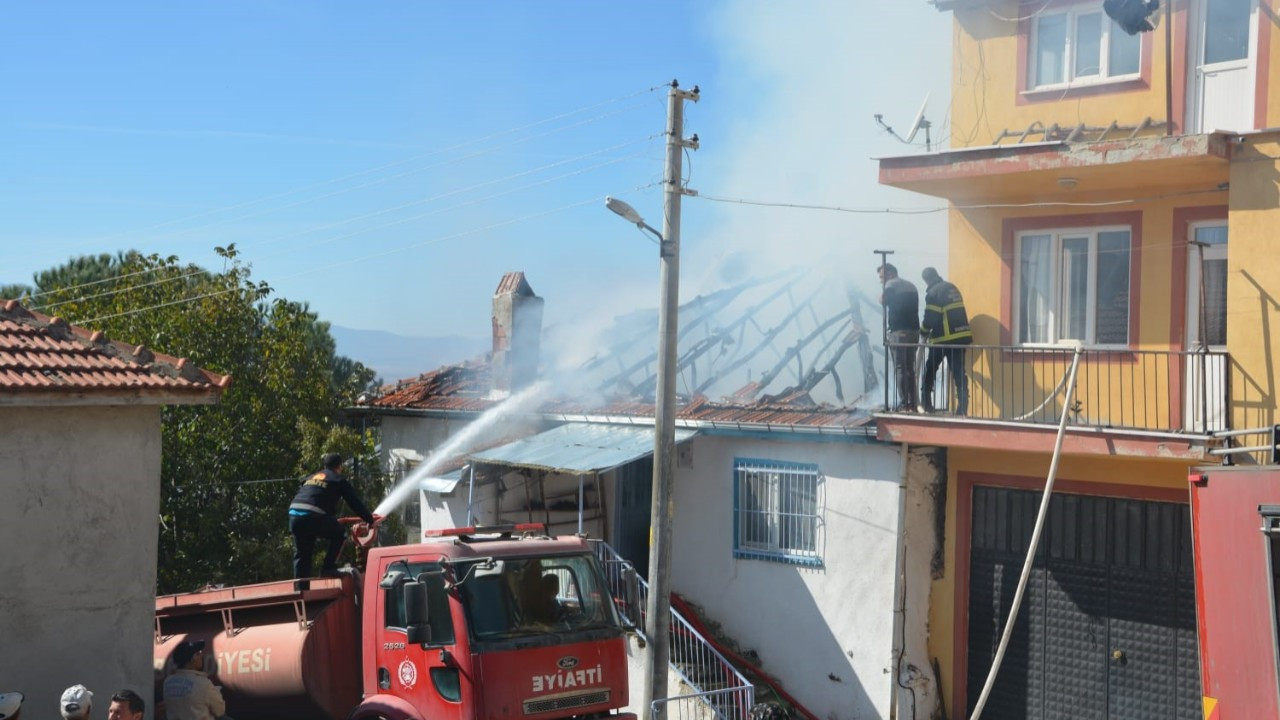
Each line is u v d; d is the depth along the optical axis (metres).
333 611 11.85
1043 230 14.89
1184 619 13.42
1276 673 7.42
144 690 10.71
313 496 12.98
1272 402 12.27
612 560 17.23
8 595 9.95
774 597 16.39
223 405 18.81
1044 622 14.65
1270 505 7.49
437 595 10.51
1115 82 14.16
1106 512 14.16
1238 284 12.57
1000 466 15.05
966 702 15.29
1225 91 13.37
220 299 19.31
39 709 10.07
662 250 13.56
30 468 10.11
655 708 13.30
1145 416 13.23
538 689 10.31
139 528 10.77
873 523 15.31
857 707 15.30
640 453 16.12
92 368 10.53
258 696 11.59
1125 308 14.19
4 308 11.10
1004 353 15.05
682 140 13.59
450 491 17.88
